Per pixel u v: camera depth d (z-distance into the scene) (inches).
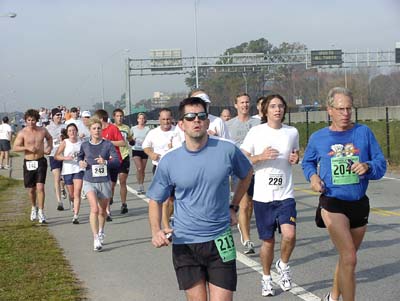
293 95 3545.8
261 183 292.0
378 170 237.0
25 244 420.5
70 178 566.9
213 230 203.9
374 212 518.6
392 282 305.4
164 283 317.1
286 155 294.0
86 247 412.5
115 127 546.9
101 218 412.5
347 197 238.7
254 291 297.6
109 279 327.0
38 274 334.3
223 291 202.1
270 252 290.2
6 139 1186.0
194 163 202.4
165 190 208.7
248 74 3334.2
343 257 238.2
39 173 514.0
